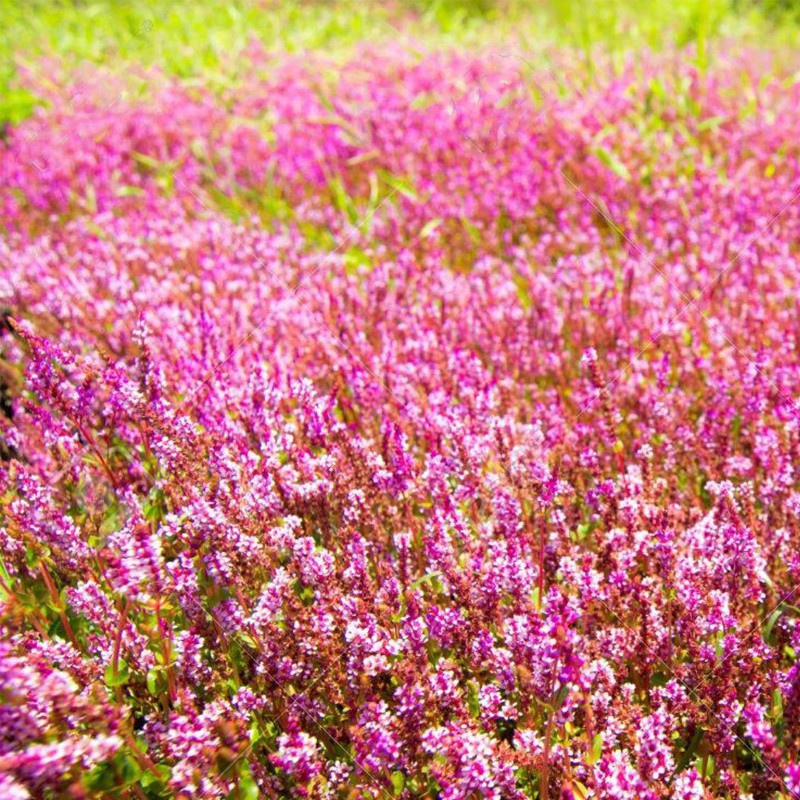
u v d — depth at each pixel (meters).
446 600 2.37
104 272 4.02
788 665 2.23
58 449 2.52
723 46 7.80
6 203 5.20
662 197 4.64
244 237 4.39
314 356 3.18
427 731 1.78
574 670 1.77
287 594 2.00
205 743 1.75
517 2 9.45
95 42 7.71
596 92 6.09
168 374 2.91
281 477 2.38
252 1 9.01
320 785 1.82
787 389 3.04
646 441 2.87
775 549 2.38
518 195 4.70
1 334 3.55
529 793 1.91
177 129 5.89
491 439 2.52
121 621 1.93
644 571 2.35
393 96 5.98
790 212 4.44
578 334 3.59
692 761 2.03
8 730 1.57
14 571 2.29
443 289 3.80
